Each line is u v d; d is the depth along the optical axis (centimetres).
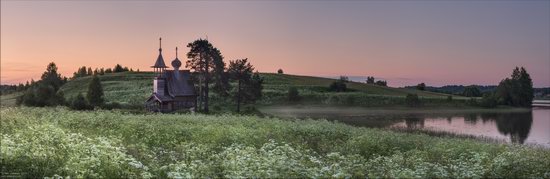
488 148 2642
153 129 2689
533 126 8925
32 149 1394
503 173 1459
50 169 1280
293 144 2473
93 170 1224
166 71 10406
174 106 10038
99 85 9912
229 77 10888
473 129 8025
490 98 16288
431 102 15988
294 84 19212
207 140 2362
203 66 10306
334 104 15050
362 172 1307
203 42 10256
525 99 17388
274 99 15050
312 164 1452
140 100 12838
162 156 1727
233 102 12950
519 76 17812
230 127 2903
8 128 2373
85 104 8412
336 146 2500
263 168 1210
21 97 9825
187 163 1466
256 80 11219
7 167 1279
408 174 1270
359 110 13300
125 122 3088
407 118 10638
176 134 2602
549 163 1814
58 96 9150
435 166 1446
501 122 9950
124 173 1242
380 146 2517
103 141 1460
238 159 1288
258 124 3606
